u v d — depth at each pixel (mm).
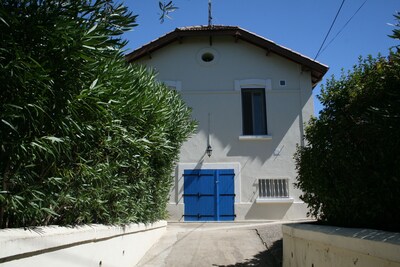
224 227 10883
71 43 2752
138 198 5719
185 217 12789
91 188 3816
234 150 13211
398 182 3652
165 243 8094
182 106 7719
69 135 3213
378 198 3881
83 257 3893
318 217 5754
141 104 4531
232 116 13469
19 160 2693
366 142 4066
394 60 3648
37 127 2777
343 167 4355
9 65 2408
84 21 2949
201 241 8312
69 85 2898
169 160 7441
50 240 3090
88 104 3143
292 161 13086
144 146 4605
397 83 3975
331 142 4613
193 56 13992
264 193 12992
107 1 3105
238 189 12961
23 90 2559
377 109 3639
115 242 5031
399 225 3824
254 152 13195
